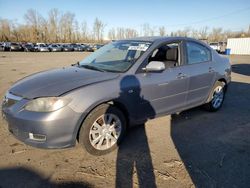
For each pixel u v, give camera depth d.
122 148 3.33
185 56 4.14
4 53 30.69
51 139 2.73
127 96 3.22
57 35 73.12
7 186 2.49
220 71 4.82
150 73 3.52
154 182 2.60
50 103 2.70
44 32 70.25
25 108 2.76
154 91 3.55
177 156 3.14
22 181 2.57
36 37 68.06
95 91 2.92
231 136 3.80
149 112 3.61
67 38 75.19
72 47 43.97
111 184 2.55
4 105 3.07
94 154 3.08
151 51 3.64
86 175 2.70
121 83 3.17
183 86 4.00
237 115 4.82
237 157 3.15
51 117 2.66
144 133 3.84
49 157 3.04
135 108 3.38
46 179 2.61
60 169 2.80
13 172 2.71
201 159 3.08
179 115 4.73
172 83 3.79
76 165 2.89
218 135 3.83
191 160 3.05
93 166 2.88
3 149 3.20
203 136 3.78
